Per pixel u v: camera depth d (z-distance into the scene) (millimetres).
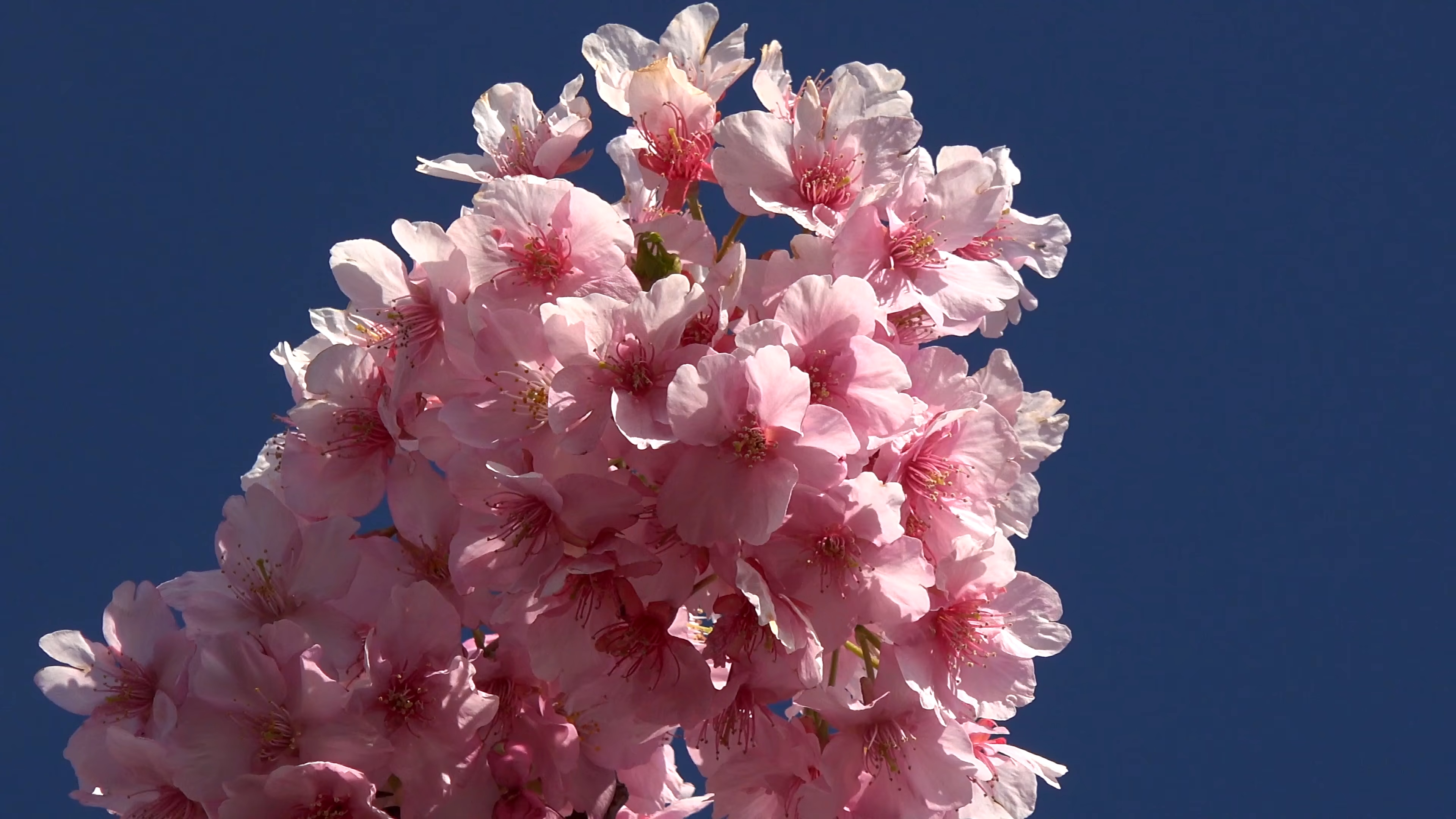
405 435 967
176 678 953
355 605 964
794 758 965
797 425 938
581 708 955
